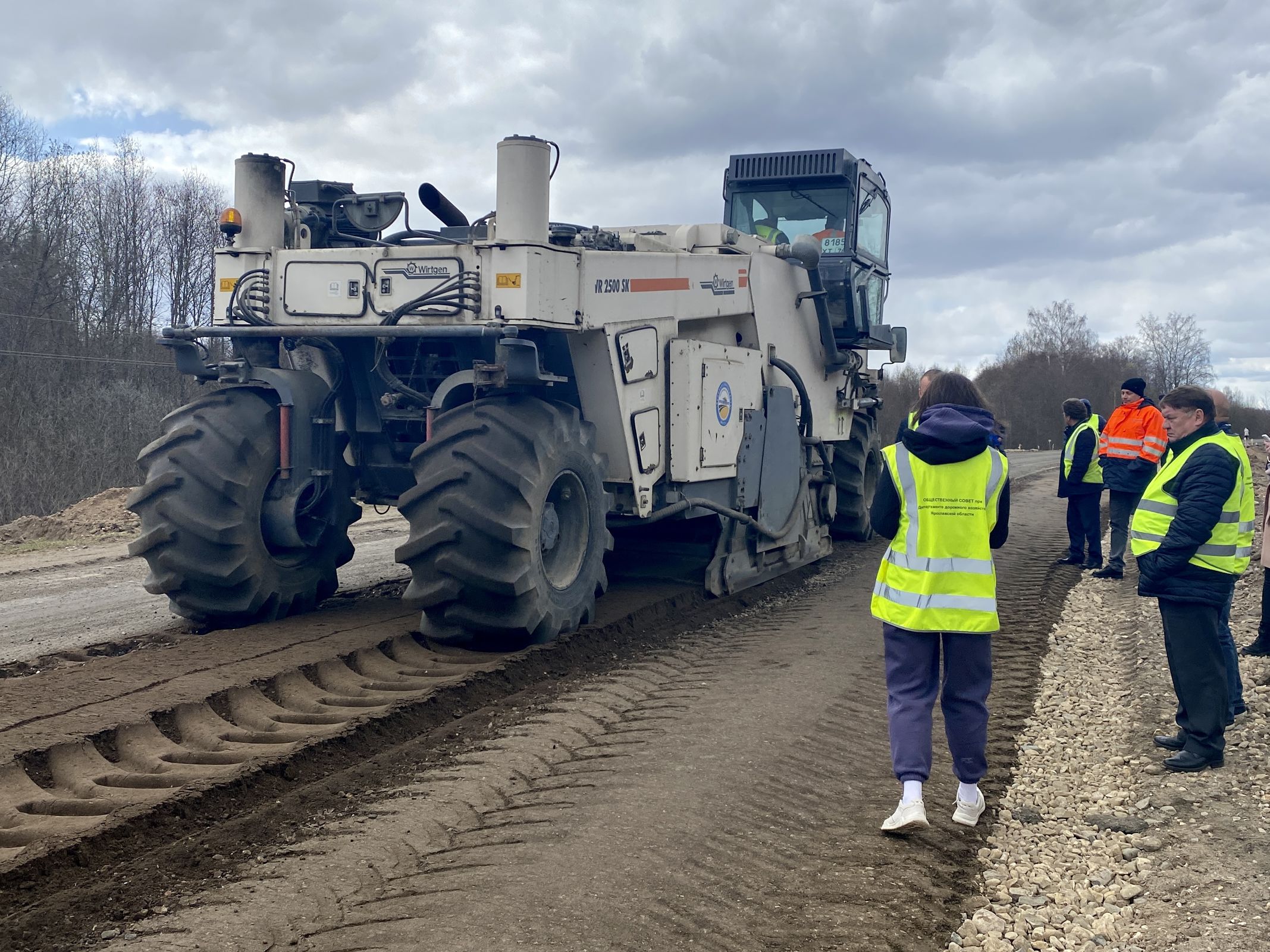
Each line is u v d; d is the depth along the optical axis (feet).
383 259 20.44
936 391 13.58
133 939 9.83
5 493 70.33
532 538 19.25
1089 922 10.84
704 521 28.30
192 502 20.68
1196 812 13.52
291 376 21.98
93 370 94.12
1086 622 25.94
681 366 23.99
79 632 22.88
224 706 16.35
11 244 92.73
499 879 11.14
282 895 10.75
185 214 113.80
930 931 10.46
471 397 21.39
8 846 11.55
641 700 18.28
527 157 19.30
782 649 22.26
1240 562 15.26
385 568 31.27
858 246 35.47
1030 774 15.29
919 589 12.98
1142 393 31.35
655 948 9.86
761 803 13.51
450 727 16.39
